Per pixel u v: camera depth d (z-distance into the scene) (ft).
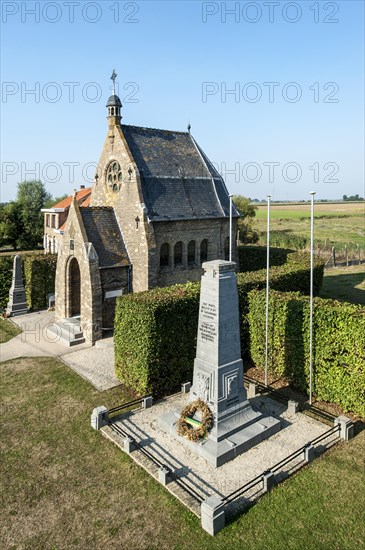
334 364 60.08
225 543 37.40
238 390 54.08
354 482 44.96
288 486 44.45
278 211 589.32
